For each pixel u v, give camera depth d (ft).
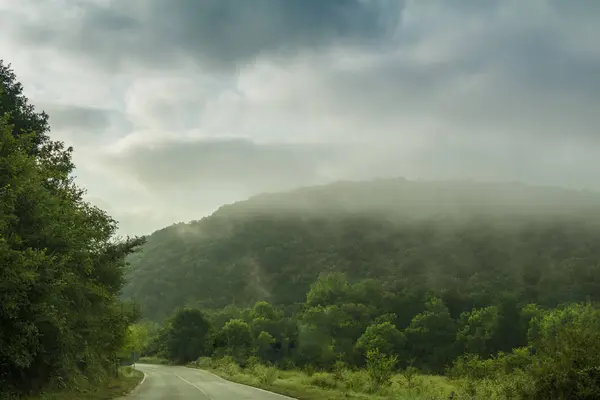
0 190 52.39
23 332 51.49
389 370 103.50
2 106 82.64
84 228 76.59
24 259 48.78
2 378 57.72
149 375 183.01
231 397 83.92
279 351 372.99
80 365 86.99
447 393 80.23
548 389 49.01
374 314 426.92
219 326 411.34
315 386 104.01
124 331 117.19
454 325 374.02
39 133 87.81
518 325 346.33
